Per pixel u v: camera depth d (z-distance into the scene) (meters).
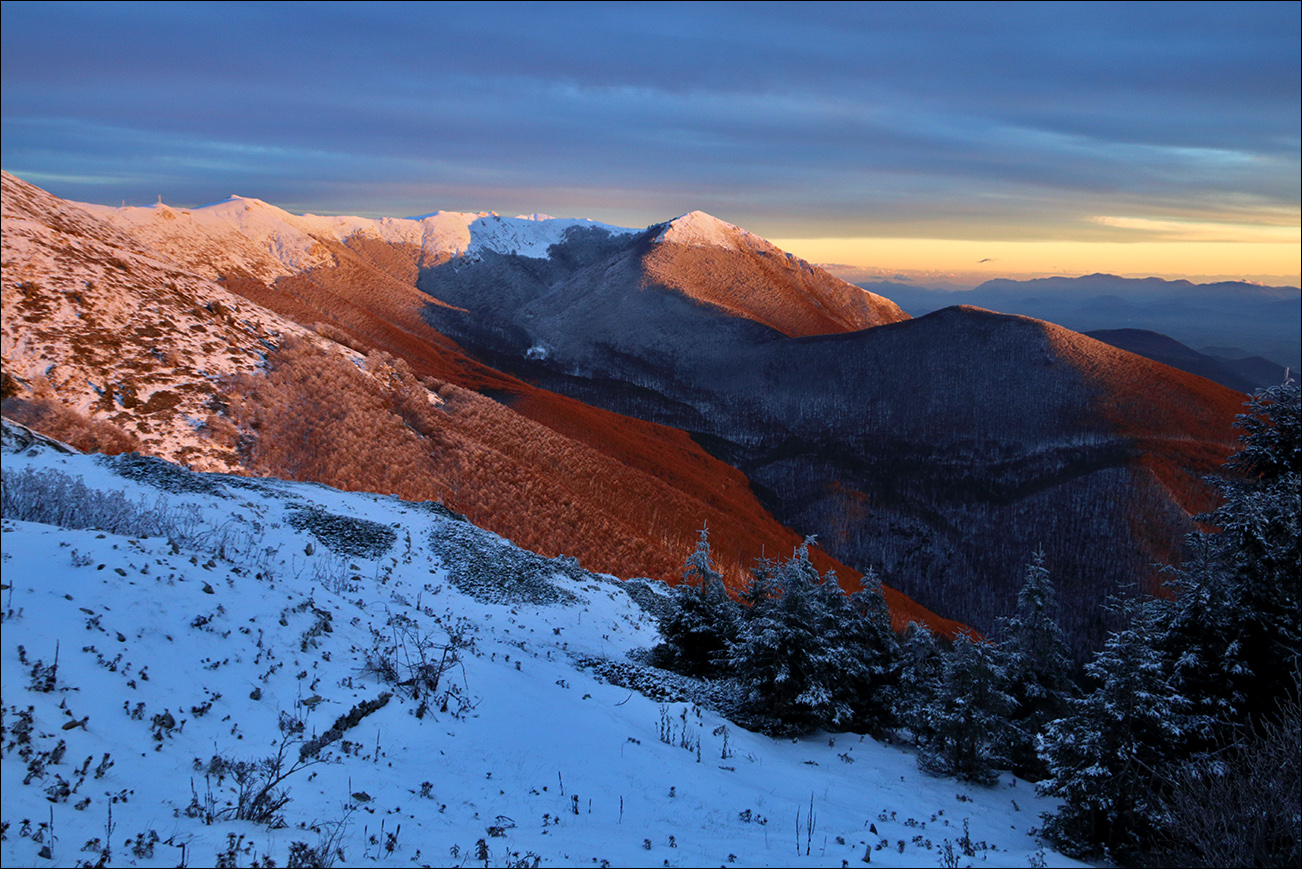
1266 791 11.04
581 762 10.53
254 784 7.05
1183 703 13.92
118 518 16.11
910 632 21.72
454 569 24.84
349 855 6.06
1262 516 17.06
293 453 41.91
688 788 10.52
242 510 21.70
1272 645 16.36
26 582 8.87
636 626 27.62
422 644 13.29
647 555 51.97
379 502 29.34
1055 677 21.64
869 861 7.99
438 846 6.81
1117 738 13.38
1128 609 14.38
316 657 10.73
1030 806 15.71
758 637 17.44
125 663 8.12
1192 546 17.86
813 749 16.70
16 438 22.42
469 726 10.71
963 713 16.45
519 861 6.59
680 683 19.27
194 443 38.53
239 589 11.38
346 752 8.78
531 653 18.14
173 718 7.66
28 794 5.52
